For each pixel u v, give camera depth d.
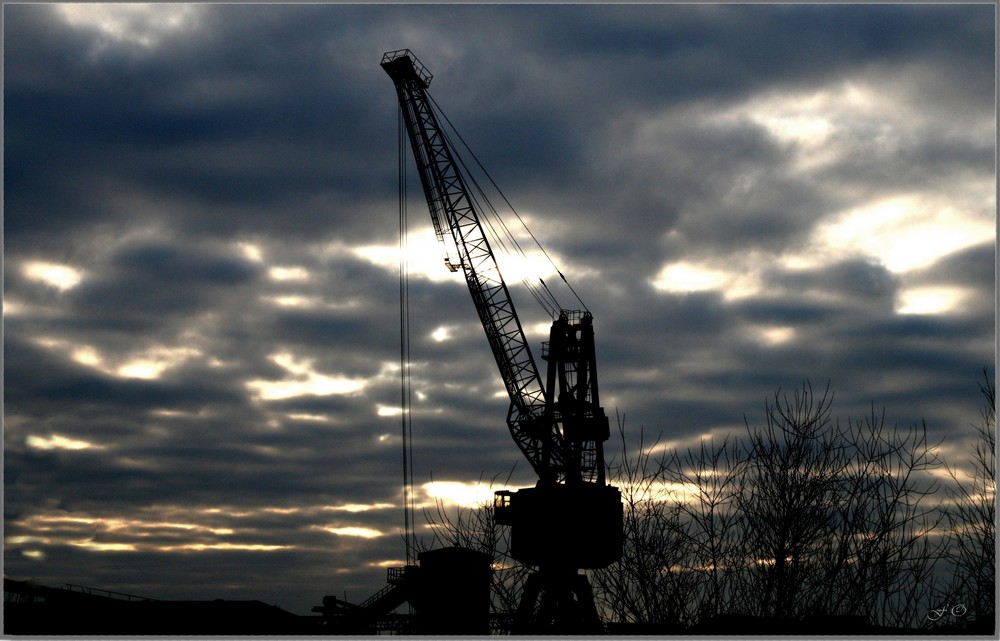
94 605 56.91
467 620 36.62
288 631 59.62
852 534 29.64
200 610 57.81
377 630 62.00
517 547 77.19
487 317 98.75
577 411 94.38
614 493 79.56
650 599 29.44
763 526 30.11
